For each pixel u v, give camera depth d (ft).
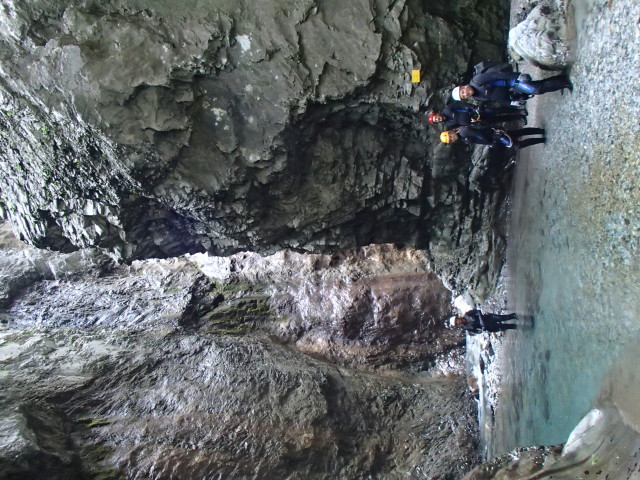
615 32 16.89
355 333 45.62
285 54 24.86
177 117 24.73
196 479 30.55
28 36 23.40
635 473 14.28
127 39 23.57
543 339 23.35
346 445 36.37
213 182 26.66
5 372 32.86
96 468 29.07
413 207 32.01
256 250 32.99
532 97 25.22
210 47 24.12
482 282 33.76
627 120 16.20
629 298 15.96
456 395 41.60
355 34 25.09
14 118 25.17
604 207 17.57
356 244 33.81
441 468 36.94
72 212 29.04
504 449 30.83
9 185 29.68
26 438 26.45
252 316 46.60
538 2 24.31
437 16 26.55
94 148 25.13
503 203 31.50
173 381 35.42
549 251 22.68
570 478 15.44
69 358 35.55
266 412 34.47
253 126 25.99
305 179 29.27
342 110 27.35
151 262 48.93
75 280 46.85
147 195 26.94
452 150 30.01
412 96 26.50
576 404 19.15
